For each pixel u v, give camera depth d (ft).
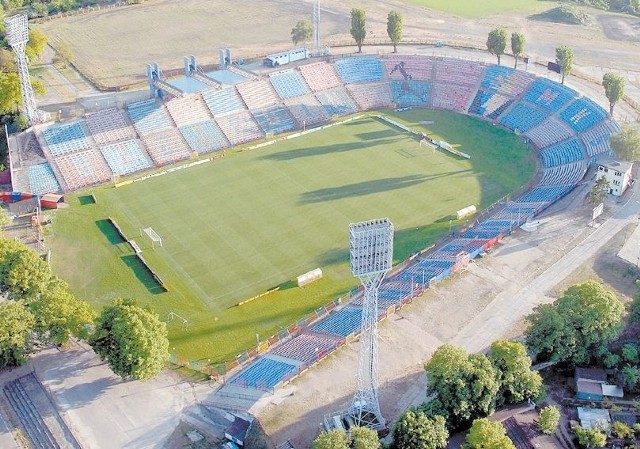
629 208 587.68
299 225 588.50
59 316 429.79
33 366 434.30
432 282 500.33
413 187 648.38
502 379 380.99
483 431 343.67
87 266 538.88
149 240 570.87
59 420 395.14
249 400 402.11
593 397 396.37
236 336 464.65
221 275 526.16
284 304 495.00
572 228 563.48
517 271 513.86
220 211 613.11
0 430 391.24
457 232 575.79
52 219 602.85
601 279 499.51
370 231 328.08
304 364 423.23
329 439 338.34
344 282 515.91
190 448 376.07
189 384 422.00
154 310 469.57
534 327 418.72
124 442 380.37
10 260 467.93
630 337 439.63
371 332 364.79
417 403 395.75
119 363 403.75
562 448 363.97
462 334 451.53
